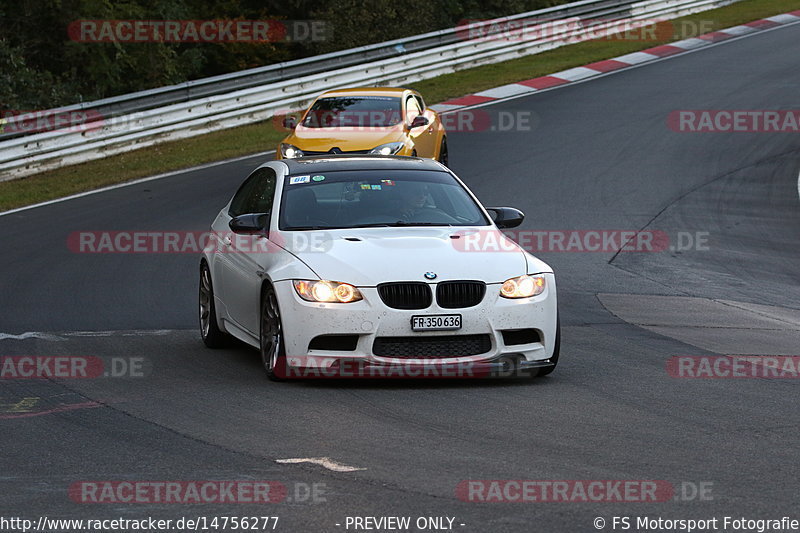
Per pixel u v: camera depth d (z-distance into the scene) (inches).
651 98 4089.6
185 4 5565.9
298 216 1255.5
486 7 6904.5
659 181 2847.0
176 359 1309.1
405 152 2471.7
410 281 1122.7
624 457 871.1
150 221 2405.3
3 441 938.1
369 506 753.0
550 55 5310.0
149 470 847.7
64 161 3267.7
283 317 1135.6
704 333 1483.8
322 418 1003.9
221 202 2600.9
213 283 1373.0
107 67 4955.7
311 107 2655.0
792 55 5024.6
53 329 1494.8
